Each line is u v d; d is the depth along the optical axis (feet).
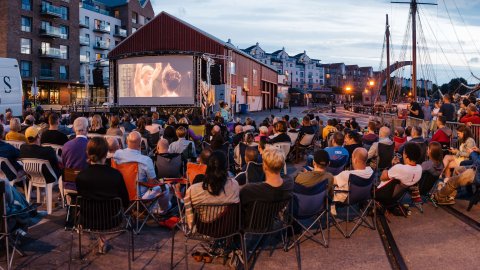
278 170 14.60
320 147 42.16
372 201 20.40
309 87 358.64
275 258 16.31
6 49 150.82
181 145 26.43
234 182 14.42
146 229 19.79
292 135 38.29
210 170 13.98
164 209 20.79
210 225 14.20
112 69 99.04
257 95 168.45
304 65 356.18
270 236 18.35
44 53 163.63
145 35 120.88
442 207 22.91
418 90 168.14
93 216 14.75
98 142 14.88
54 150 23.36
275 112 160.04
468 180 21.61
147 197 18.81
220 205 13.96
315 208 17.02
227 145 29.60
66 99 177.88
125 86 96.12
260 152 25.16
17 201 15.87
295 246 16.51
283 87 222.48
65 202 23.22
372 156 27.45
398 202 20.97
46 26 164.86
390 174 19.77
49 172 21.25
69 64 176.76
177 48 118.11
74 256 16.44
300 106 254.68
